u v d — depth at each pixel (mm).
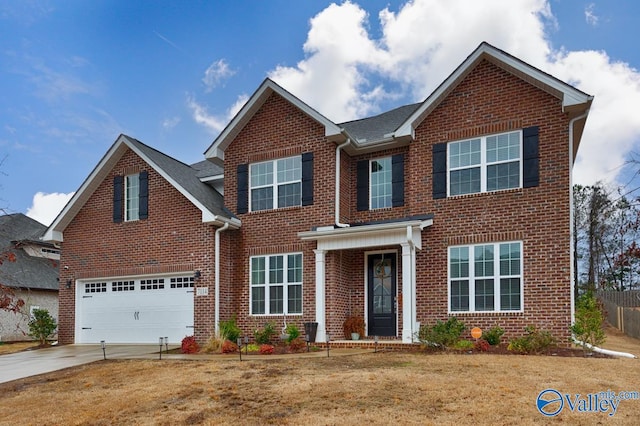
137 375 10844
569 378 8906
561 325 12938
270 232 16641
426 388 8414
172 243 17172
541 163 13672
